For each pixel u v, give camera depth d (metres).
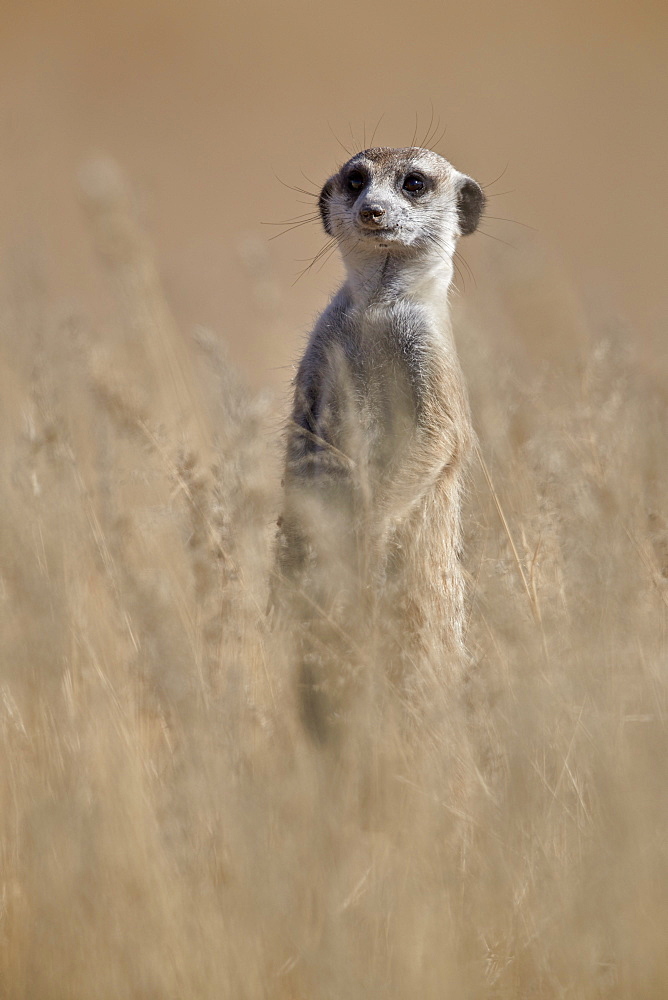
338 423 9.26
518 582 8.15
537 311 11.79
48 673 7.09
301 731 7.74
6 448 8.91
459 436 9.46
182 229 37.00
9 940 6.38
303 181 43.88
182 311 14.13
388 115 52.19
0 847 6.73
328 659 7.66
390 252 10.00
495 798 6.79
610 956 6.29
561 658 7.40
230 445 8.00
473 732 7.06
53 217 23.58
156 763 7.26
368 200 9.88
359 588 7.86
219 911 6.05
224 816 6.21
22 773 6.84
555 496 8.62
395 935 6.06
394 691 7.73
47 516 7.81
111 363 9.71
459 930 6.29
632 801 6.54
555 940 6.28
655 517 8.49
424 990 5.79
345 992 5.64
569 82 56.91
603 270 32.91
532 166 46.44
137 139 47.50
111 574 7.82
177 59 57.34
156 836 6.34
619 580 7.82
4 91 46.34
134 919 6.00
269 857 6.08
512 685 7.18
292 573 8.60
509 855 6.61
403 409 9.42
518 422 9.53
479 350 10.29
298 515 8.50
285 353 11.91
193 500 7.71
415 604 8.66
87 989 5.87
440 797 6.91
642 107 54.00
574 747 7.02
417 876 6.49
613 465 8.80
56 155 34.19
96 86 53.03
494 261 12.24
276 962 5.95
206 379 11.15
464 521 9.28
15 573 7.43
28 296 11.69
